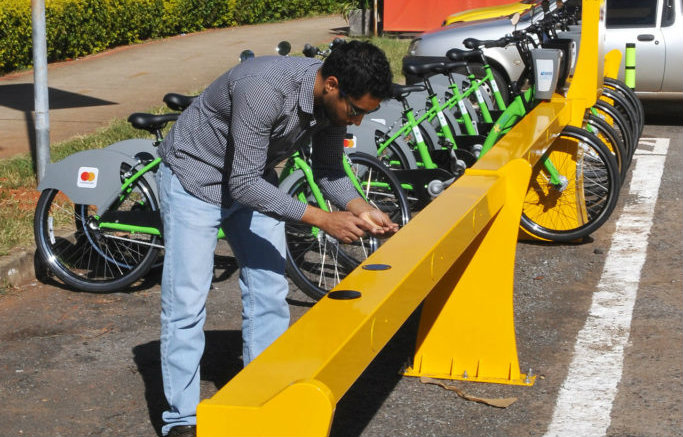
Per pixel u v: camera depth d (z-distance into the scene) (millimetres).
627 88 9367
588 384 4406
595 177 7355
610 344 4895
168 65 15148
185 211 3500
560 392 4324
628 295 5672
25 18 14398
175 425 3615
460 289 4402
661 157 9898
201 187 3473
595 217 6691
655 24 11625
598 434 3914
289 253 5426
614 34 11727
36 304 5480
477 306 4398
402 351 4852
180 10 19578
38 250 5676
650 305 5480
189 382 3615
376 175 5969
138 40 18125
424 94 8359
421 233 3361
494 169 4277
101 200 5590
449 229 3398
